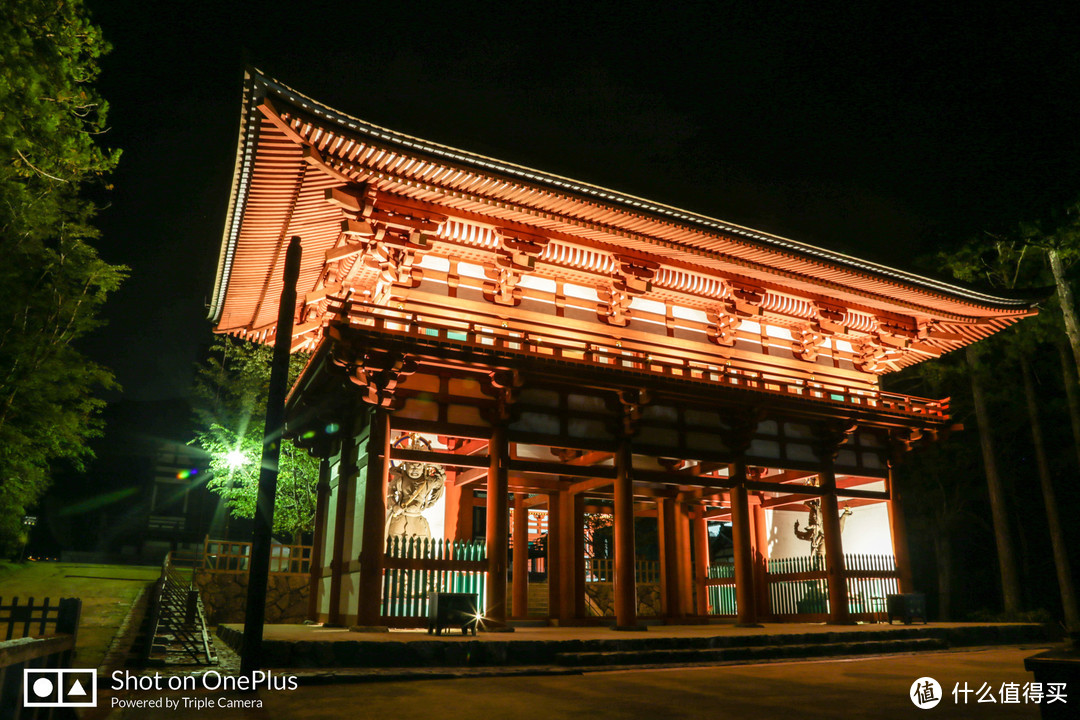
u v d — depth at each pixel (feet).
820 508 76.84
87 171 72.43
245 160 50.24
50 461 160.66
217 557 83.61
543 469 59.26
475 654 43.01
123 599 69.21
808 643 55.88
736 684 37.32
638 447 64.49
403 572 52.80
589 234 64.08
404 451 54.75
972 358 106.11
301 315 78.95
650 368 64.80
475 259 63.21
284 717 27.14
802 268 73.00
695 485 67.15
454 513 69.26
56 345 78.69
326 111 47.70
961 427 79.30
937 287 79.71
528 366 57.21
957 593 123.24
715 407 69.36
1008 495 119.65
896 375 130.93
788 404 70.23
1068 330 88.22
